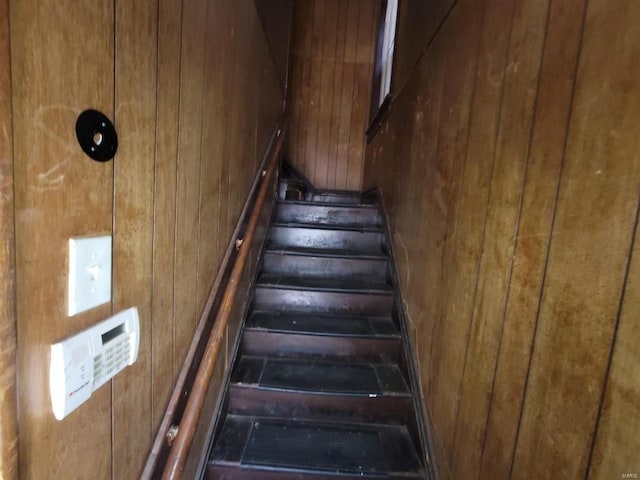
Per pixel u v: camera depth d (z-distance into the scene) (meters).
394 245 2.13
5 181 0.38
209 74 1.06
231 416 1.48
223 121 1.24
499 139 0.90
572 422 0.59
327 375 1.60
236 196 1.48
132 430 0.71
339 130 3.78
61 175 0.47
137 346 0.69
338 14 3.71
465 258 1.08
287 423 1.46
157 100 0.74
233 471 1.24
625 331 0.49
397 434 1.44
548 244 0.68
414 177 1.79
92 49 0.52
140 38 0.66
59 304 0.48
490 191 0.94
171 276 0.87
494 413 0.85
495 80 0.95
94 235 0.55
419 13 1.89
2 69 0.37
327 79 3.75
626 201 0.50
